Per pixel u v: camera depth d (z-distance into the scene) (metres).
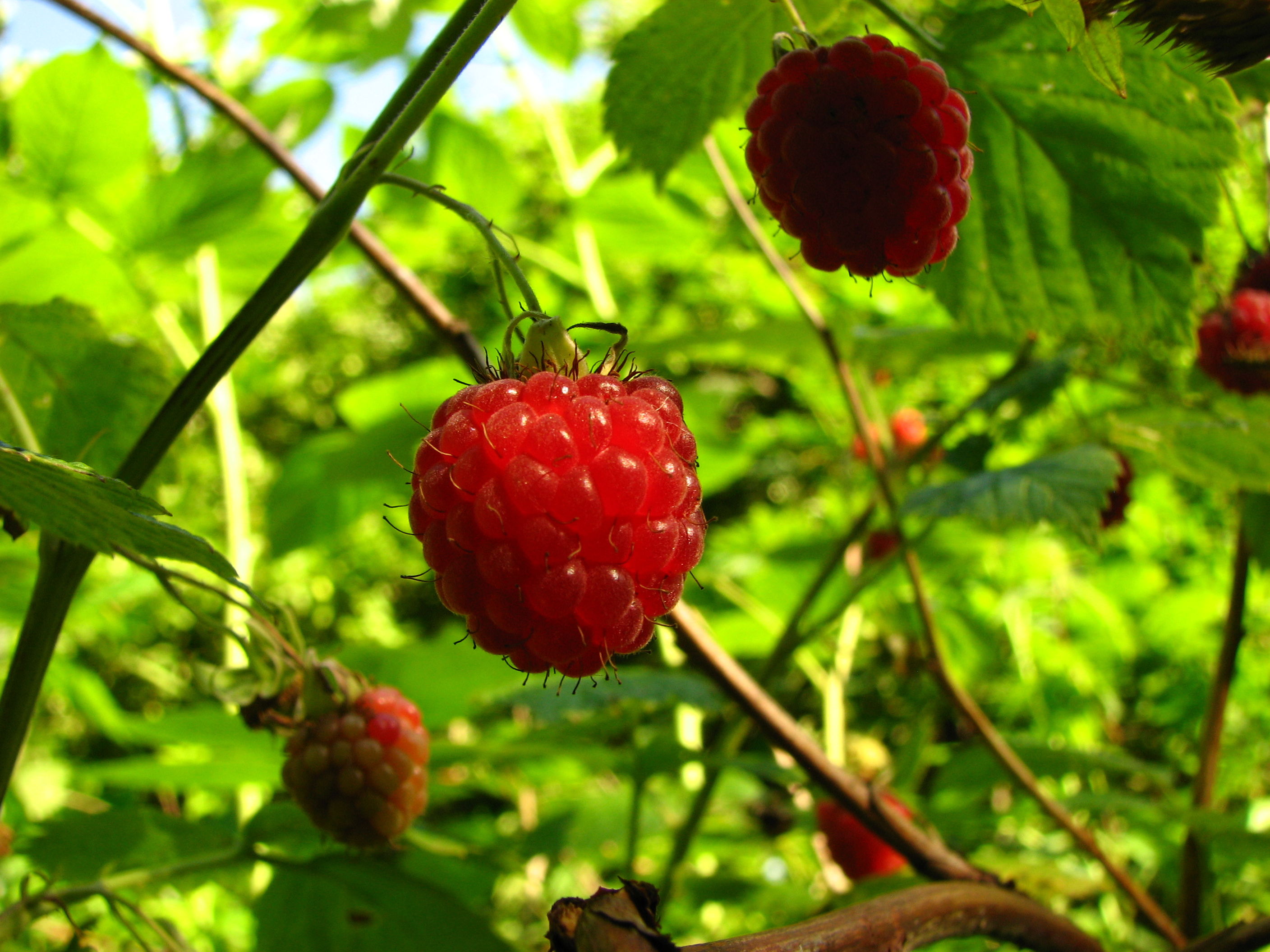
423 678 0.19
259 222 0.23
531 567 0.08
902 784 0.19
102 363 0.13
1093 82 0.11
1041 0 0.08
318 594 0.64
